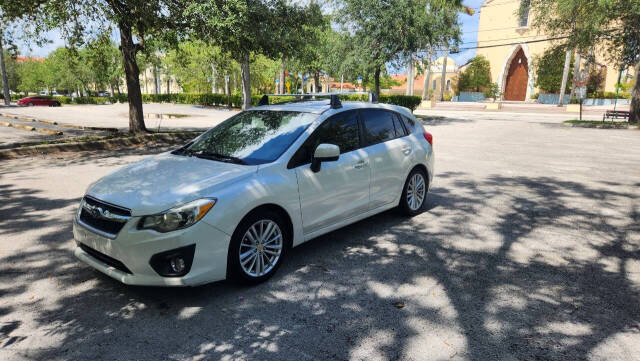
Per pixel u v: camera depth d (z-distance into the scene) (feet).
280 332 9.95
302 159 13.32
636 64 66.39
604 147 42.06
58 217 18.20
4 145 36.09
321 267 13.53
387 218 18.69
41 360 8.90
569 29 67.00
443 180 26.58
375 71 70.69
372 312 10.85
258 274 12.24
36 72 228.63
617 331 10.07
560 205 20.94
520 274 13.15
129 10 35.53
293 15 40.75
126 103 161.68
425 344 9.50
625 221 18.47
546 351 9.29
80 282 12.40
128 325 10.21
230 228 11.16
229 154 13.64
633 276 13.03
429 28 65.00
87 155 33.96
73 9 34.73
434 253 14.76
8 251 14.61
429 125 69.21
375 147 16.14
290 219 12.88
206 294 11.75
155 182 11.75
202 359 8.96
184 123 66.03
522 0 71.82
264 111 15.84
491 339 9.71
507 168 30.68
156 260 10.53
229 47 38.47
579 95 74.90
